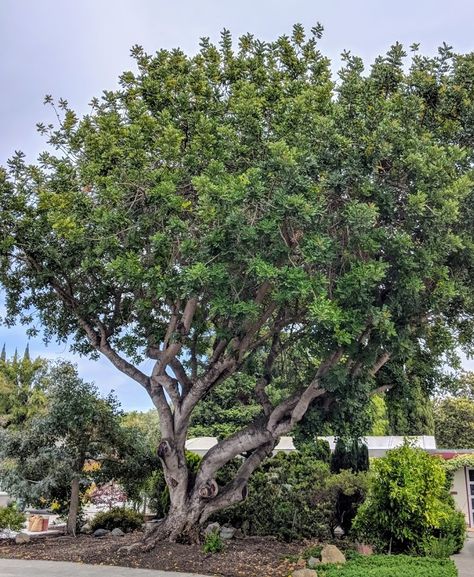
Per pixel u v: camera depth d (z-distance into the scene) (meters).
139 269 8.38
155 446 14.29
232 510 12.70
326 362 9.66
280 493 12.39
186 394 11.28
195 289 7.99
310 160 8.11
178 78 10.57
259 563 9.38
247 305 7.74
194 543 10.52
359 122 8.46
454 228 8.85
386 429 24.94
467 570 10.41
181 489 10.80
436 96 9.65
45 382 14.59
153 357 11.25
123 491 15.31
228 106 10.23
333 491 12.35
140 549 10.05
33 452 12.83
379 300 8.89
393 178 8.45
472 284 9.53
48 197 9.29
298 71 10.77
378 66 9.68
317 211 7.69
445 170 8.27
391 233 8.38
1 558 10.13
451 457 19.94
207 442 19.53
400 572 7.47
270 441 11.07
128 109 10.23
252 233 7.59
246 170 8.53
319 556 9.46
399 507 9.83
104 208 8.91
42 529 16.94
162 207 8.62
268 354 12.30
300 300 9.02
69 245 10.15
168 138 9.02
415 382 12.23
